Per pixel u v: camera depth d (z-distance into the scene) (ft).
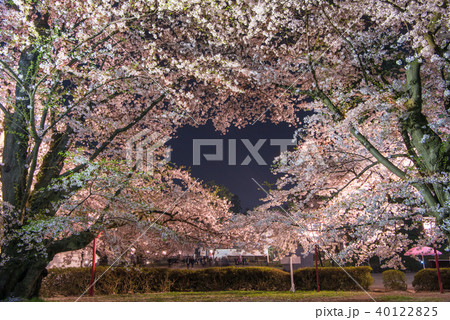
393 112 22.25
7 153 27.27
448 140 20.93
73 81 28.22
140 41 34.32
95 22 26.43
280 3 28.32
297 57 31.19
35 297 25.57
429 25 22.93
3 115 29.50
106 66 34.55
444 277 38.04
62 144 29.66
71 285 35.29
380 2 25.96
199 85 37.24
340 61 29.53
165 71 30.35
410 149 23.61
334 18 30.25
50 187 24.90
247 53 33.96
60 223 23.95
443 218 19.69
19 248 25.36
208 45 33.14
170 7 26.25
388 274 39.88
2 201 24.93
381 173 28.19
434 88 27.30
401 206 22.89
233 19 31.07
